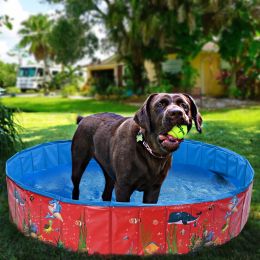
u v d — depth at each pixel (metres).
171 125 2.78
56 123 10.41
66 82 31.44
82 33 19.14
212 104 16.02
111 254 3.04
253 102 16.77
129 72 19.55
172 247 3.05
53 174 5.66
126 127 3.38
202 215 3.07
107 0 17.67
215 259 3.02
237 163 5.10
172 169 5.93
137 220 2.96
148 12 16.34
